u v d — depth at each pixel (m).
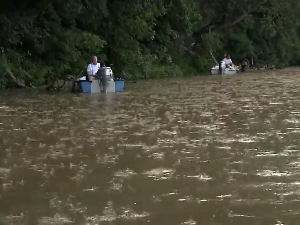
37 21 28.44
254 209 6.89
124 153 10.20
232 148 10.42
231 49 44.28
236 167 8.98
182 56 38.69
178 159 9.62
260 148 10.37
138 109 16.58
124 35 32.41
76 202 7.37
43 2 26.75
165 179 8.35
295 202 7.13
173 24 36.88
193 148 10.49
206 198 7.38
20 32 27.17
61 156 10.09
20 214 6.93
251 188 7.78
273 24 44.88
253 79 31.08
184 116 14.78
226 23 41.06
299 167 8.91
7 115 15.59
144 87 25.73
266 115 14.73
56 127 13.30
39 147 10.94
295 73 37.81
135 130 12.61
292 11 44.66
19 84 25.41
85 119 14.54
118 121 14.07
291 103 17.62
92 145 11.00
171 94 21.56
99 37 30.95
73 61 28.98
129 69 32.50
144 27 32.91
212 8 40.94
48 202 7.40
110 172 8.85
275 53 47.88
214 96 20.38
